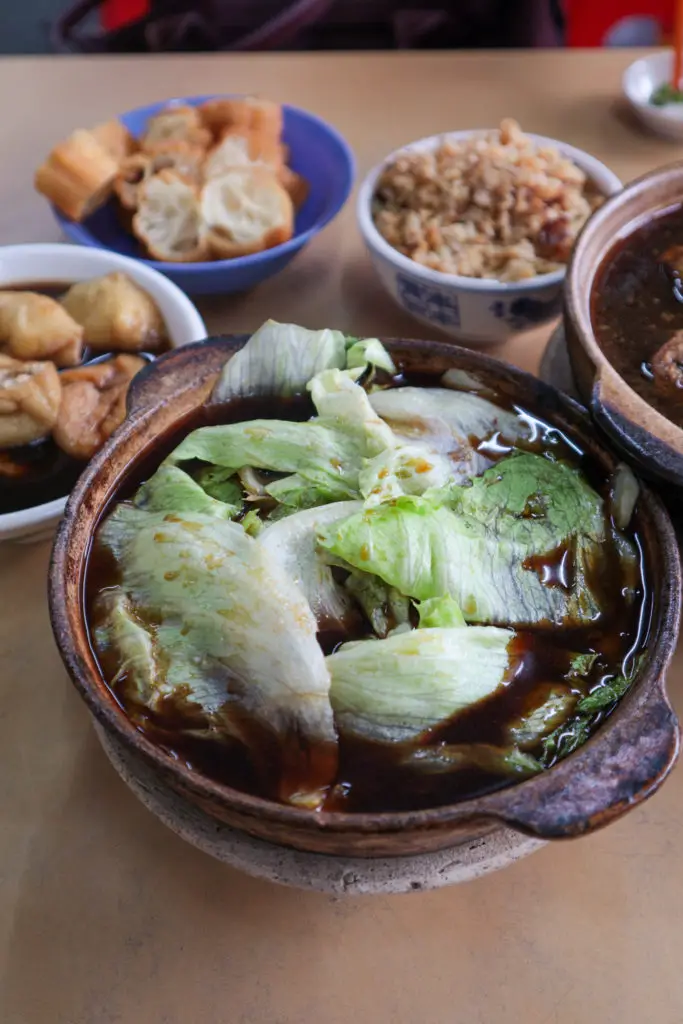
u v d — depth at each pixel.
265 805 0.35
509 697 0.39
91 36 0.91
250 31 0.91
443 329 0.57
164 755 0.37
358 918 0.42
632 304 0.50
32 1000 0.41
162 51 0.90
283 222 0.59
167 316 0.55
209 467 0.43
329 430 0.43
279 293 0.61
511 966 0.41
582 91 0.72
